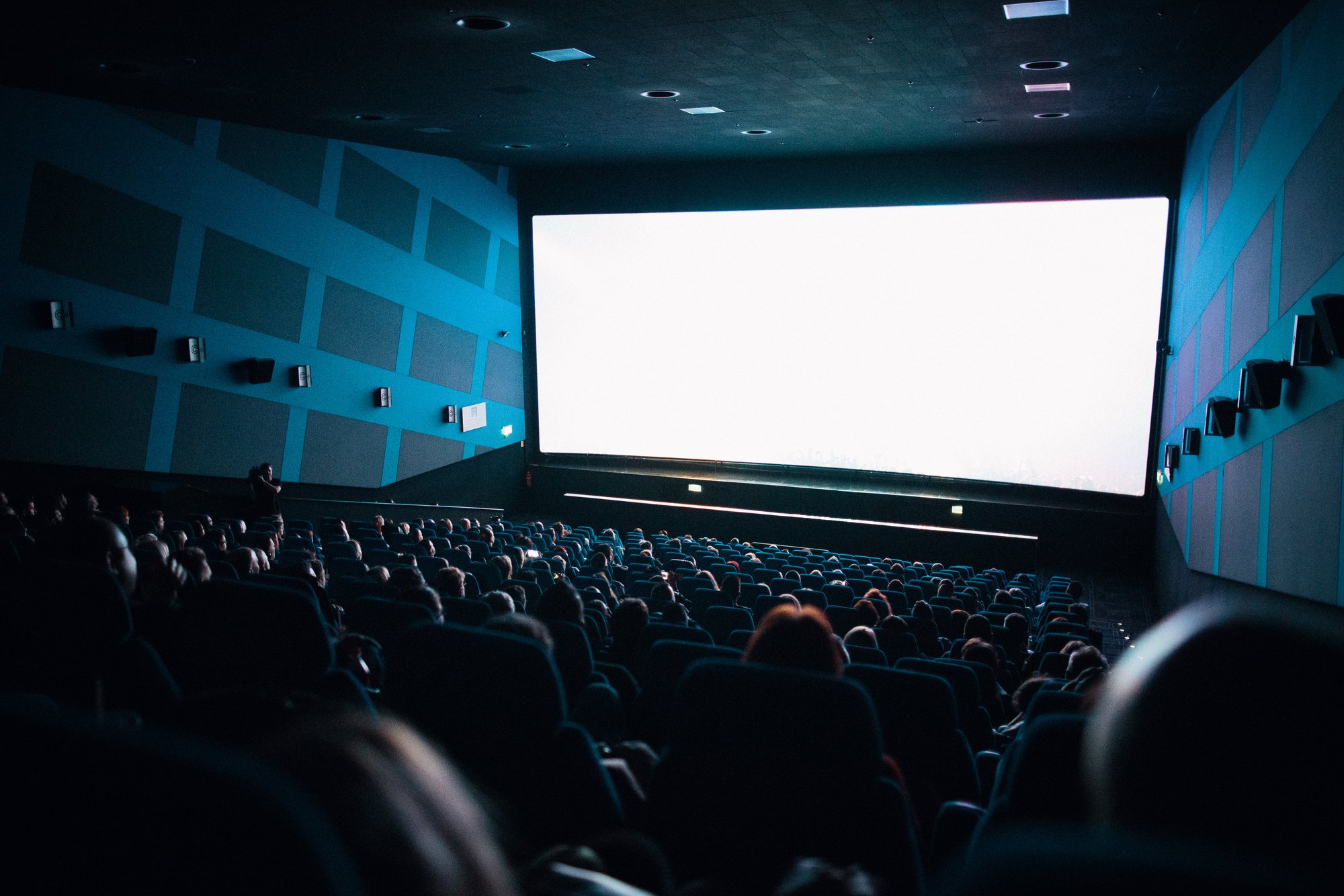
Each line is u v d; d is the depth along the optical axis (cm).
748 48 1094
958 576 1470
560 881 116
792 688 221
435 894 60
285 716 143
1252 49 1012
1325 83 735
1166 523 1600
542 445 2331
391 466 2008
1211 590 1121
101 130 1347
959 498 1956
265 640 303
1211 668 79
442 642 252
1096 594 1716
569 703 438
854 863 221
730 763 225
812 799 222
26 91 1251
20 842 71
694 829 230
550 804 253
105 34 943
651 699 405
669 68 1173
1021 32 1023
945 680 389
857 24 1007
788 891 132
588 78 1219
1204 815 78
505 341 2356
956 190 1839
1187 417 1402
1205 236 1330
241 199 1580
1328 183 709
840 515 2047
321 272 1764
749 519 2088
